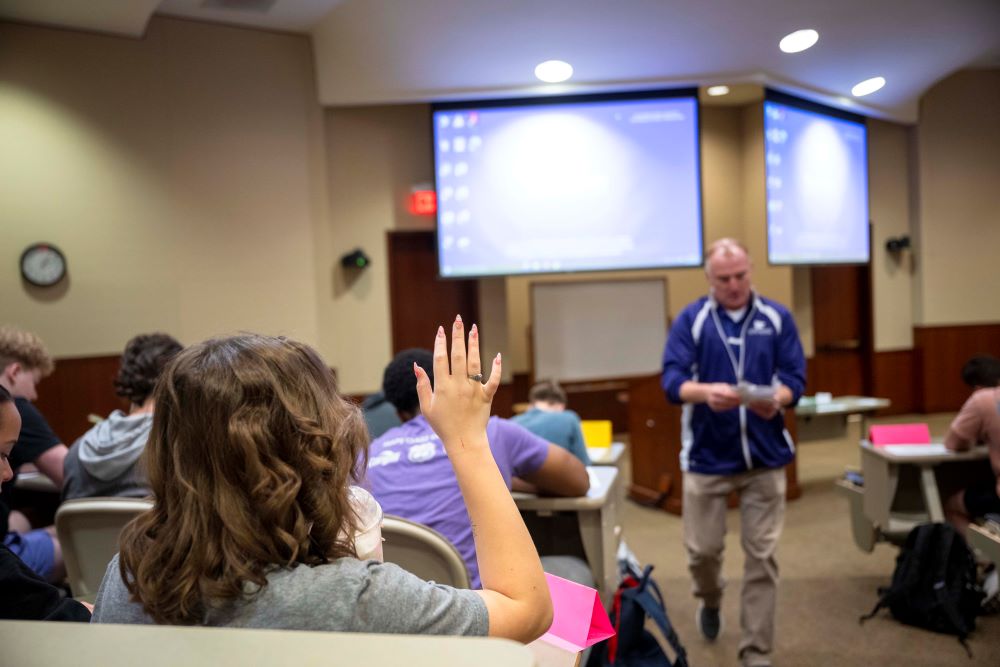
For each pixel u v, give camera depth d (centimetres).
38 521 306
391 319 531
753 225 603
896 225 716
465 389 82
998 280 731
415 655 44
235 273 475
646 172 466
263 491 69
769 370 245
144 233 448
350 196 518
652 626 279
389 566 75
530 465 181
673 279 640
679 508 436
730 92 536
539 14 401
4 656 46
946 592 266
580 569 191
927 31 436
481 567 80
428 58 448
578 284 577
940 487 329
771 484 239
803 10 390
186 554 70
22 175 418
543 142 468
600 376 580
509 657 44
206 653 45
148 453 76
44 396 424
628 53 427
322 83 483
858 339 719
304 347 81
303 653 45
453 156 472
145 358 197
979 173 721
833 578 328
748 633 237
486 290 557
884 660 249
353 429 79
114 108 438
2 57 411
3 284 416
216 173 468
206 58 462
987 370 289
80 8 402
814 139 514
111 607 75
